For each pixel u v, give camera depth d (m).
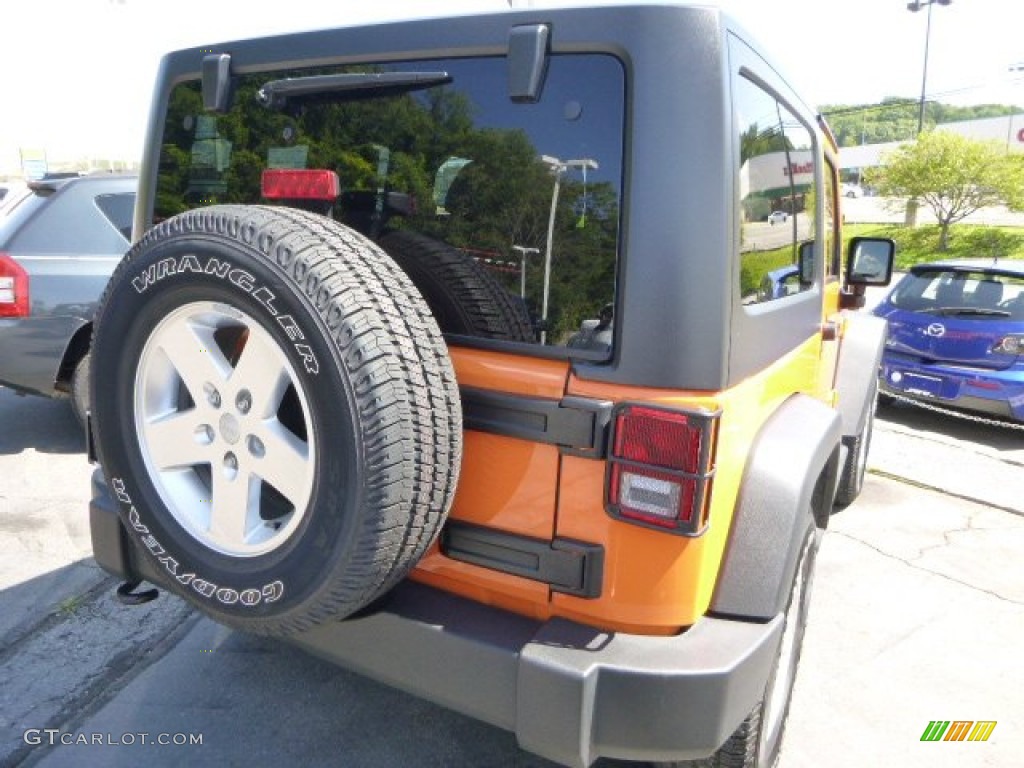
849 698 2.91
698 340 1.65
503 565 1.84
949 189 27.53
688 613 1.75
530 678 1.69
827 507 2.53
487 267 1.92
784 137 2.37
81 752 2.50
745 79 1.83
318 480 1.67
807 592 2.57
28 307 4.69
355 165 2.12
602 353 1.72
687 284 1.64
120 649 3.08
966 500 5.04
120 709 2.72
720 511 1.78
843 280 4.12
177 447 1.96
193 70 2.37
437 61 1.93
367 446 1.60
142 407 1.99
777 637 1.85
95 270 4.90
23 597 3.43
